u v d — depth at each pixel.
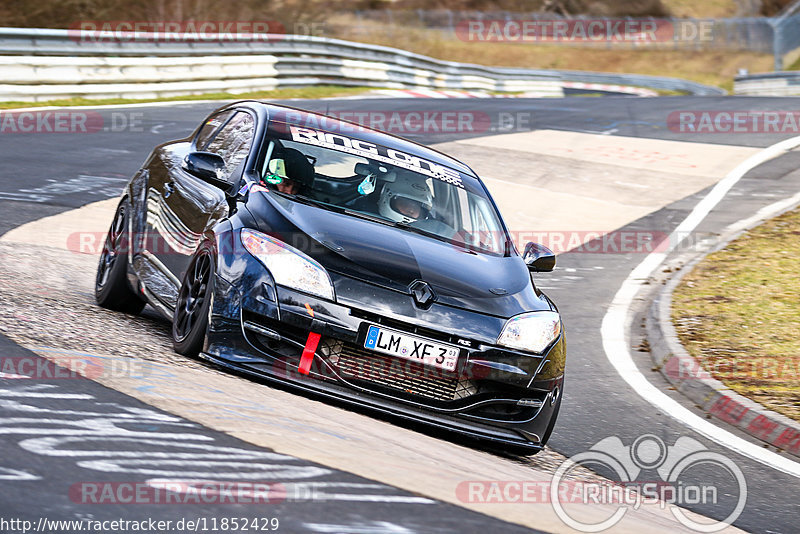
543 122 74.50
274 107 23.86
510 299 18.98
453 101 88.06
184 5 130.88
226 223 18.86
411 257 18.83
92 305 23.39
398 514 11.25
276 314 17.30
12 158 44.09
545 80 144.00
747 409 23.62
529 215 46.44
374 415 18.38
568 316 32.50
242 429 13.82
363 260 18.19
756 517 17.34
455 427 17.72
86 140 51.31
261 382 17.81
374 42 179.75
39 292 22.88
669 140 67.25
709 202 50.62
